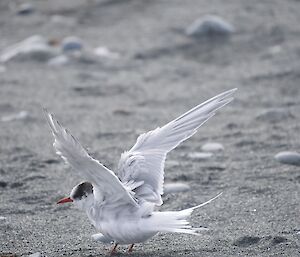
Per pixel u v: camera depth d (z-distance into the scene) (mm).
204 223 8609
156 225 6762
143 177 7332
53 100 14898
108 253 7613
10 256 7676
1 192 9977
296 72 15969
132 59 17594
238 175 10414
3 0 22969
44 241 8180
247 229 8305
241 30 18672
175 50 18000
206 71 16672
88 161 6543
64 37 19188
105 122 13398
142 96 15109
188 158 11289
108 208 7043
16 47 18406
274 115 13203
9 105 14570
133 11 20891
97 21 20422
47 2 22484
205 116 7594
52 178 10516
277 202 9234
